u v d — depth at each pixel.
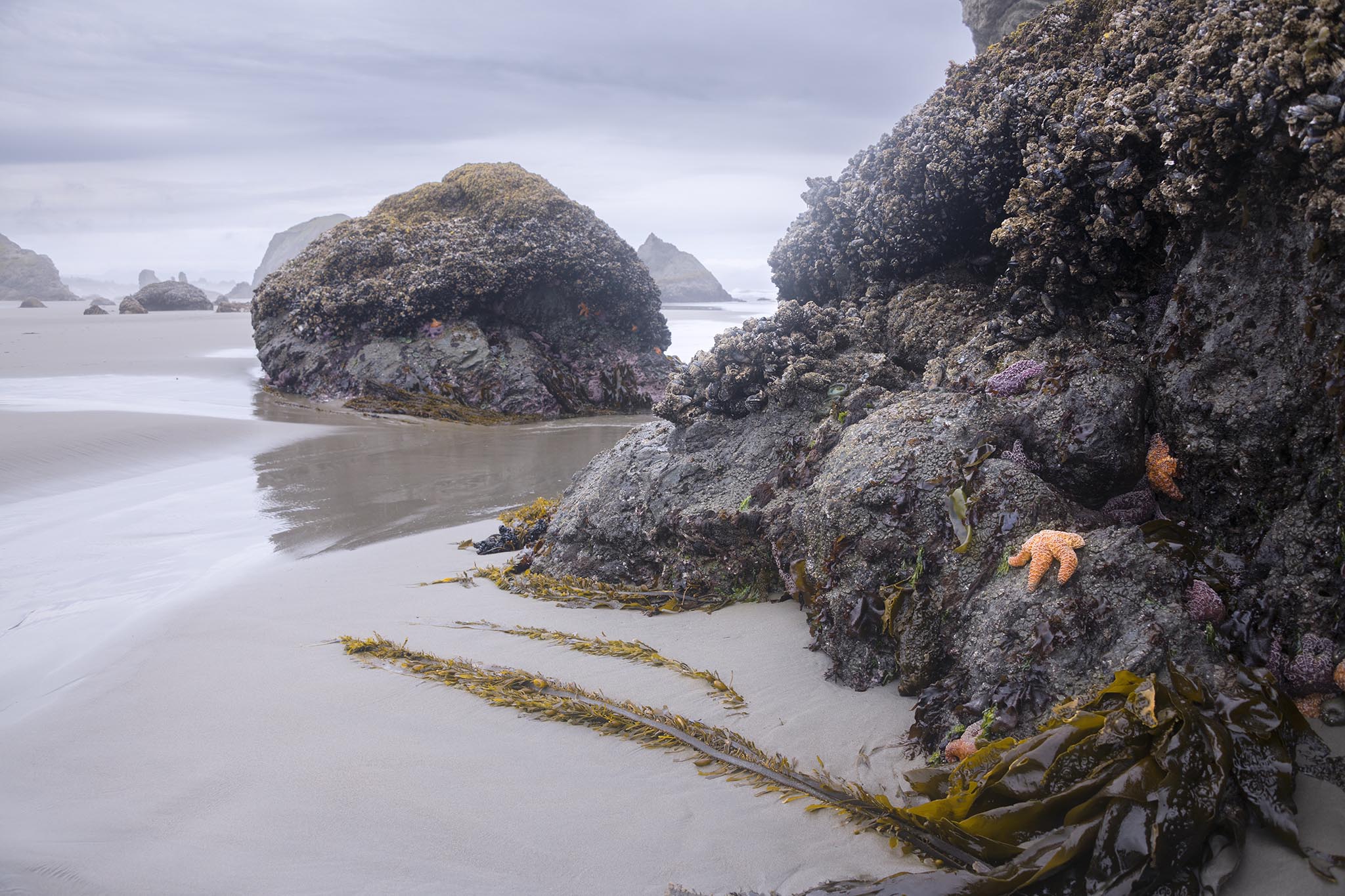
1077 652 2.53
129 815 2.54
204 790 2.64
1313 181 2.57
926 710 2.71
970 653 2.71
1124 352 3.24
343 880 2.29
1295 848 2.10
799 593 3.46
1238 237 2.84
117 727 2.99
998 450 3.08
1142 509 3.04
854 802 2.43
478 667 3.29
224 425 7.93
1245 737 2.22
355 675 3.30
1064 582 2.61
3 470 6.16
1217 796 2.10
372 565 4.48
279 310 10.93
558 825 2.45
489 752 2.80
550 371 10.09
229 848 2.40
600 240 10.95
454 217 11.41
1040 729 2.45
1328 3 2.50
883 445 3.19
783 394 3.94
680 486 3.94
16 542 4.82
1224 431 2.84
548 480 6.14
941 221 4.33
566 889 2.24
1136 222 3.25
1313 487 2.65
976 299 4.12
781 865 2.28
